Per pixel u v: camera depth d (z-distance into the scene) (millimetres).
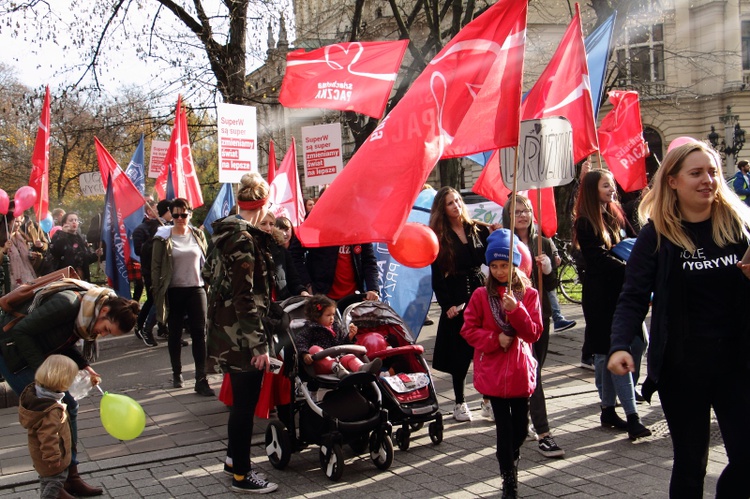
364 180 4430
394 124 4469
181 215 7754
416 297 7559
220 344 4801
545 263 5586
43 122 9703
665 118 35750
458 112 4570
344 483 5070
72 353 4789
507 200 6332
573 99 6359
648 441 5602
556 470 5074
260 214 5023
